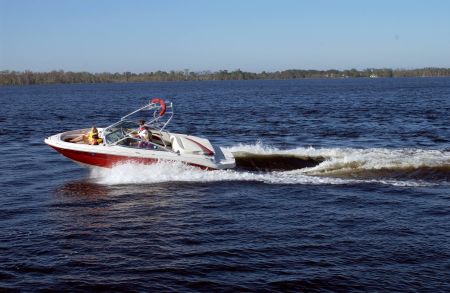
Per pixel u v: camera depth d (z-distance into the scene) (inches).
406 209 460.1
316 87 5068.9
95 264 340.8
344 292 299.9
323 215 446.9
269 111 1752.0
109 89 5610.2
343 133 1056.8
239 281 314.0
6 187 565.3
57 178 609.3
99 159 594.2
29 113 1791.3
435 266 331.6
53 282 313.4
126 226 421.7
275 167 620.7
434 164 586.6
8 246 373.4
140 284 310.7
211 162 592.7
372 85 5413.4
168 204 488.4
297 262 341.4
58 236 395.9
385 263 338.0
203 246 372.8
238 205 482.3
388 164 593.6
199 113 1708.9
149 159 587.2
